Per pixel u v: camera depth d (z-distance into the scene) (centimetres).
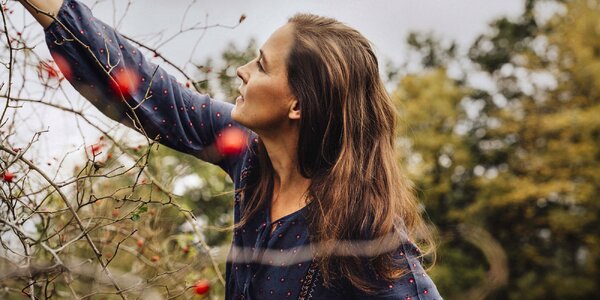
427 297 140
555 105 1253
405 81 1279
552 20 1324
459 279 966
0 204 151
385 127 150
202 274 211
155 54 170
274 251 140
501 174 1208
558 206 1213
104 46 150
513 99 1391
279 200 146
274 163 146
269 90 140
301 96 141
